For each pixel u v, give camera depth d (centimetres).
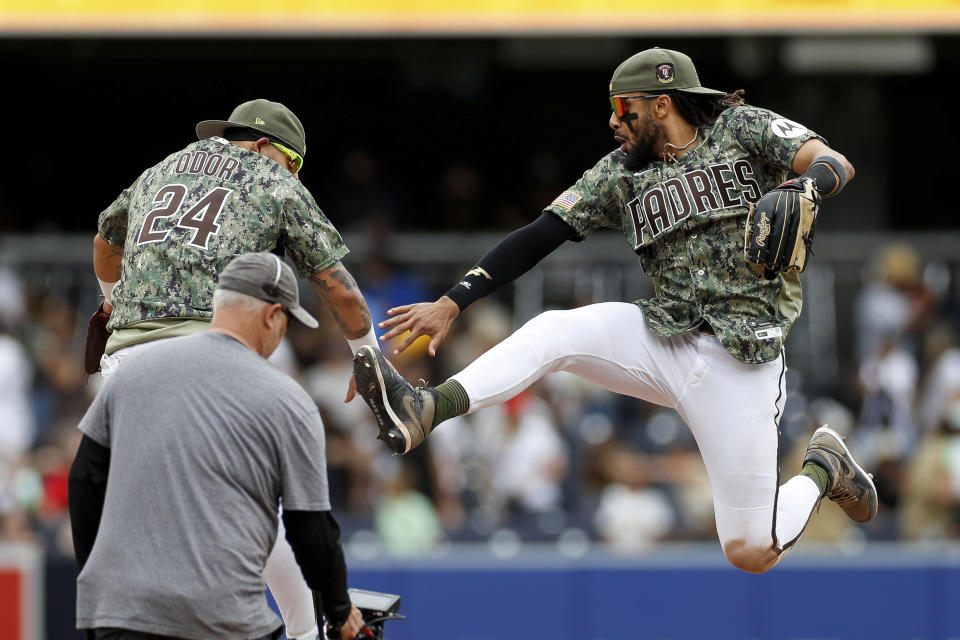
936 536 3312
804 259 1297
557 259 3891
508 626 3044
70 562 2773
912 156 5153
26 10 3784
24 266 3894
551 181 5156
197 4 3809
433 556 3066
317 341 3706
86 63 5034
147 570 1216
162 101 5341
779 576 3083
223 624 1223
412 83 5209
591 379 1484
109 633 1223
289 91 5303
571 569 3066
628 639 3056
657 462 3456
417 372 3638
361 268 3941
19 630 2738
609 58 4606
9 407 3544
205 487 1230
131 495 1231
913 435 3669
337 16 3831
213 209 1386
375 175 4856
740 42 4425
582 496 3384
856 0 3825
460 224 4772
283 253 1480
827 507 3297
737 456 1449
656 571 3070
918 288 3978
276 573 1485
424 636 3031
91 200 5347
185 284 1369
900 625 3080
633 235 1459
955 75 5094
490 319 3800
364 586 3045
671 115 1426
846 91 4631
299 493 1255
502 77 5216
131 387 1259
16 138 5291
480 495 3409
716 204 1408
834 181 1309
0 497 3266
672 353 1453
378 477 3428
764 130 1393
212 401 1245
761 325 1422
